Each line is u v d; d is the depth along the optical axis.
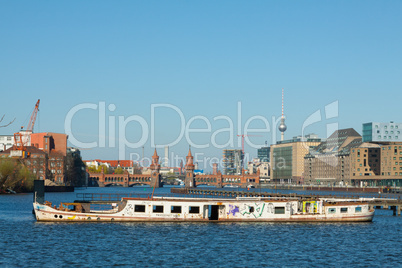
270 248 84.06
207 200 111.56
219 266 70.56
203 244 86.44
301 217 113.50
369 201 151.88
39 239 89.19
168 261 73.06
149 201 108.69
